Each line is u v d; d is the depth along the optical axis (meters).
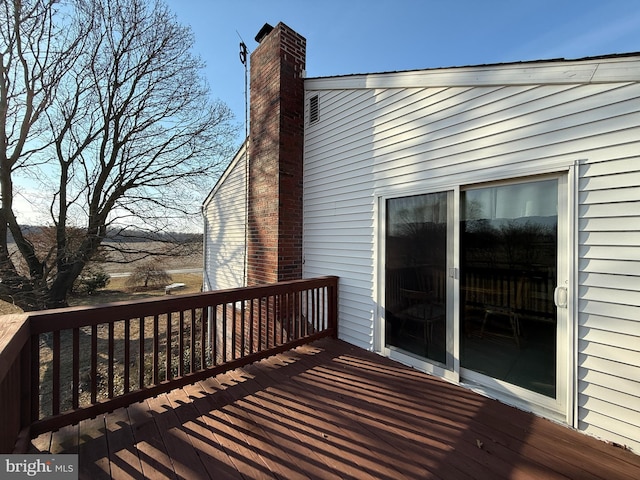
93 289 13.30
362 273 3.67
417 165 3.08
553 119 2.19
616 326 1.91
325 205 4.24
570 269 2.08
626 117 1.90
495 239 2.50
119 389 5.93
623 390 1.88
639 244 1.84
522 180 2.37
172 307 2.50
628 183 1.89
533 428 2.05
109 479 1.57
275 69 4.51
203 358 2.75
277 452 1.79
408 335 3.14
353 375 2.87
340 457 1.76
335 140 4.09
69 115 8.66
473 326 2.62
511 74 2.39
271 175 4.52
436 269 2.89
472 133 2.64
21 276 8.71
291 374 2.88
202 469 1.65
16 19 7.22
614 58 1.92
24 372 1.82
